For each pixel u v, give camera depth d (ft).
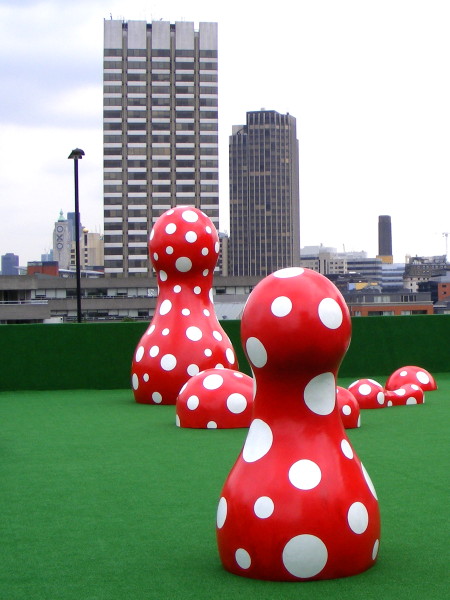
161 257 43.78
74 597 14.85
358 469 15.62
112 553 17.56
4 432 36.42
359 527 15.14
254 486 15.21
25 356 58.18
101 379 58.95
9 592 15.20
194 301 44.27
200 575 15.84
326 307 15.33
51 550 17.84
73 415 42.34
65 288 275.80
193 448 30.78
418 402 44.52
